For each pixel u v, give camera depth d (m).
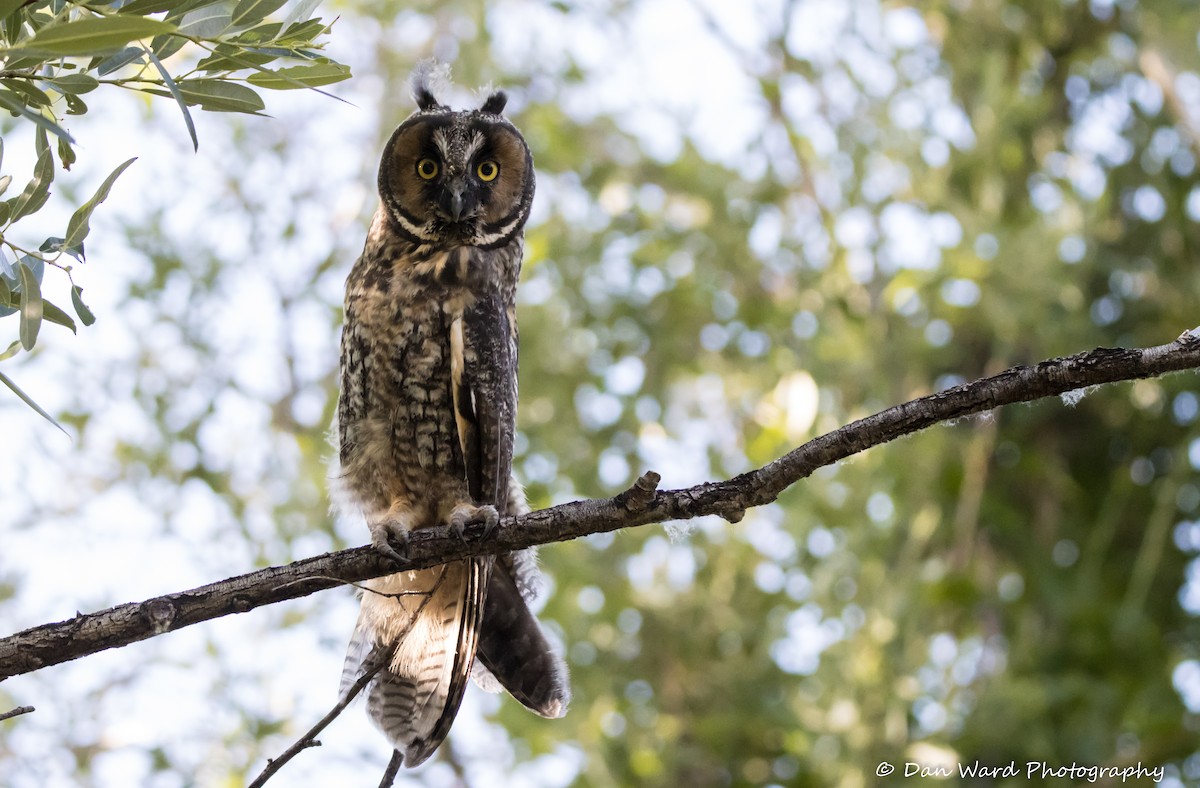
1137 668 11.88
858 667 11.59
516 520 5.76
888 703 11.45
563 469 13.42
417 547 5.90
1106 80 13.86
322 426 13.85
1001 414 13.09
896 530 12.27
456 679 7.20
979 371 12.97
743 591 13.16
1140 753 11.47
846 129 13.55
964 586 11.77
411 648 7.41
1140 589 11.66
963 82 13.88
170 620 5.21
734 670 12.83
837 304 12.97
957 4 13.94
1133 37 13.56
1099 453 13.27
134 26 3.80
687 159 14.55
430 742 7.26
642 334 13.85
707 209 14.17
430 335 7.52
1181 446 11.69
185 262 14.01
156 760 12.09
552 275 14.00
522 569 7.79
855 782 11.25
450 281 7.60
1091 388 4.94
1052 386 4.95
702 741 12.58
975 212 12.69
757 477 5.26
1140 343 12.51
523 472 13.44
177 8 4.39
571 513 5.67
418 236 8.14
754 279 14.16
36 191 4.60
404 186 8.26
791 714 11.82
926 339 12.63
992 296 12.02
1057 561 12.91
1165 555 12.76
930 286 12.45
